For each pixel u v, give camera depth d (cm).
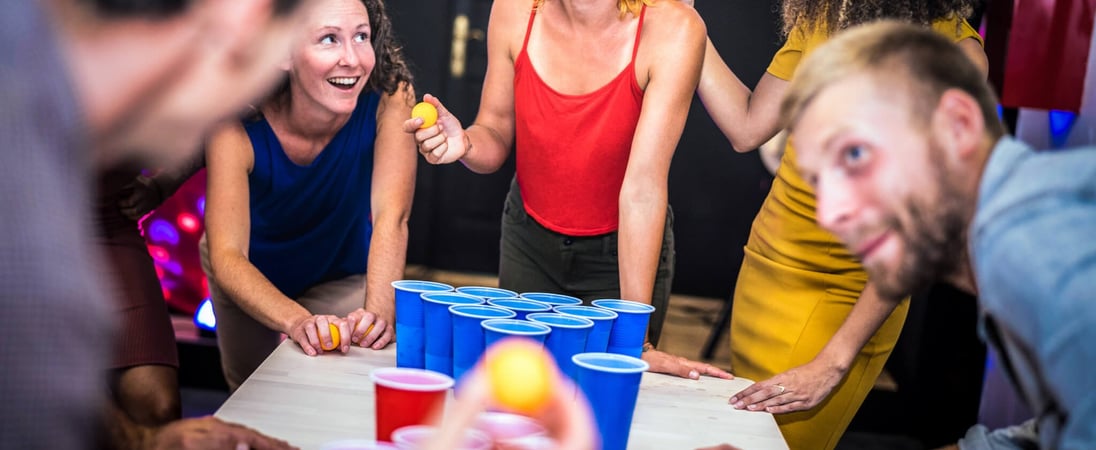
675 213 431
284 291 242
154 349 204
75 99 63
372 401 143
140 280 207
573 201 226
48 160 63
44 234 62
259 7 61
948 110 101
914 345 376
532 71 221
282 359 164
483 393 66
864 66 104
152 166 70
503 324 130
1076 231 85
